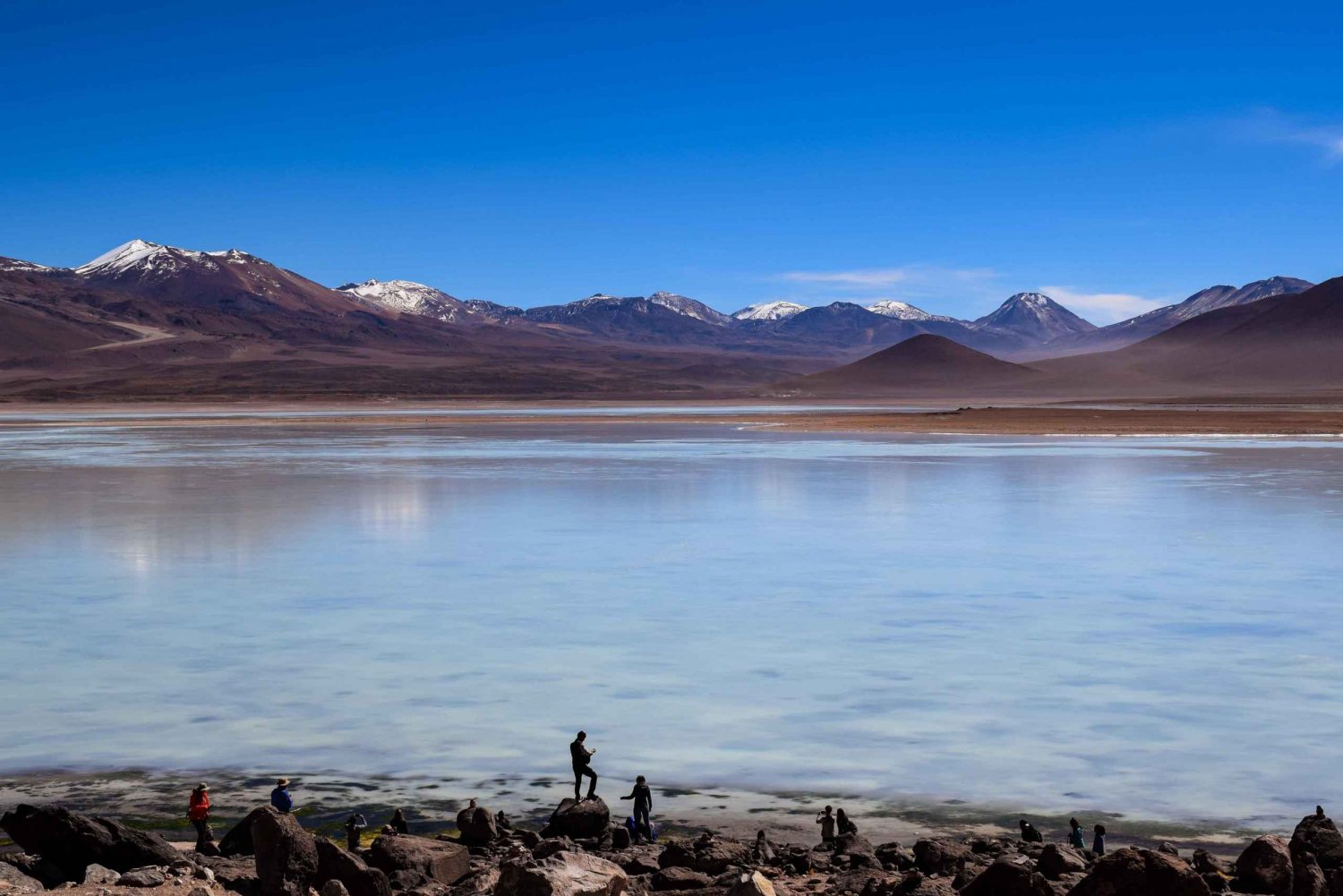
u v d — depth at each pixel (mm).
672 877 13094
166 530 42375
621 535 41125
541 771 17484
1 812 15844
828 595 30203
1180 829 15211
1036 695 21109
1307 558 35688
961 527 43000
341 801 16312
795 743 18609
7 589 31078
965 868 13438
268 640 25297
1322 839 13500
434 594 30328
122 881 11797
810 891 12688
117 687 21734
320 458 79812
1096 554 36625
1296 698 20828
